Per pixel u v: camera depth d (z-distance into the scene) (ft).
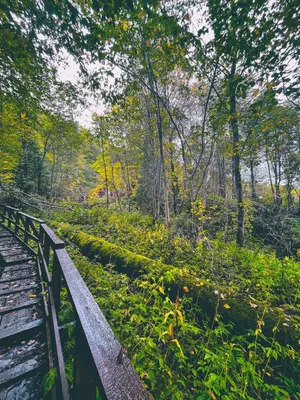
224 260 12.69
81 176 80.18
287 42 8.16
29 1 8.67
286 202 32.35
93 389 2.48
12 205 31.73
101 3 8.47
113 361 1.98
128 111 22.98
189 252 13.64
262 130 13.51
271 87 9.33
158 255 13.26
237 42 9.95
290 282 9.81
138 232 17.81
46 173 48.60
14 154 32.96
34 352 5.10
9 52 11.82
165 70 17.90
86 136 31.24
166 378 5.05
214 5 9.48
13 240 15.02
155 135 24.68
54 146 47.78
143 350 5.13
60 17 9.12
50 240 6.71
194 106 29.30
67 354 5.25
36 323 5.97
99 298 7.41
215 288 8.53
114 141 34.12
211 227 22.62
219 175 39.52
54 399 3.71
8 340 5.32
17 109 18.21
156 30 12.85
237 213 18.75
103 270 10.34
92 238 15.05
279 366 6.15
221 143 25.32
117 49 14.48
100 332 2.32
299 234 17.26
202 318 8.13
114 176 46.75
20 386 4.20
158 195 28.25
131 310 6.92
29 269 10.04
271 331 6.81
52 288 5.75
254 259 13.10
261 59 9.46
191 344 6.27
